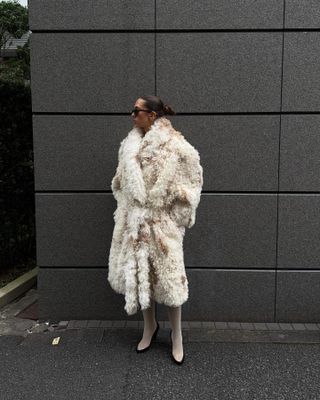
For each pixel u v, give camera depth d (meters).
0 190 4.60
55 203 3.69
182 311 3.76
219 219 3.67
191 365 3.06
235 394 2.73
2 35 11.02
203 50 3.51
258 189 3.63
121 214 3.12
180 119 3.58
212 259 3.71
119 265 3.05
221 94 3.55
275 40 3.50
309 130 3.57
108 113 3.60
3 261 4.78
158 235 2.94
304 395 2.72
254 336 3.51
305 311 3.74
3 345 3.35
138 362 3.10
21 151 4.88
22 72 8.24
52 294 3.78
